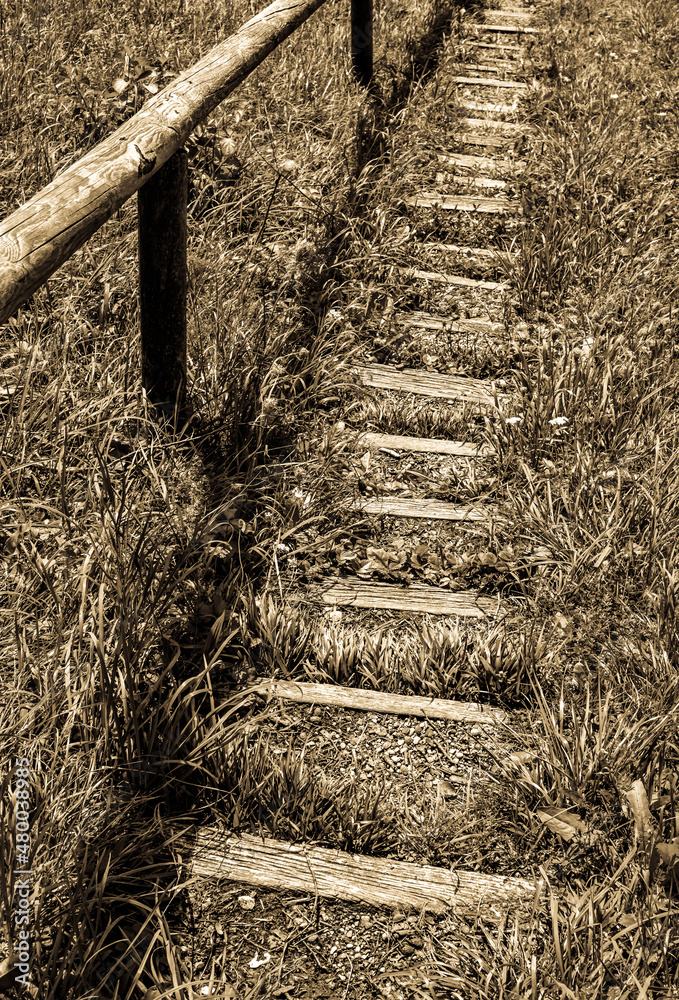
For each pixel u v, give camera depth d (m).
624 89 6.62
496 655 2.52
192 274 3.69
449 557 2.91
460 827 2.13
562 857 2.07
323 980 1.82
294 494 3.04
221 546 2.77
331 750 2.30
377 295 4.15
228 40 3.33
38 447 2.85
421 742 2.34
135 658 2.26
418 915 1.94
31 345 3.18
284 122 5.04
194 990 1.78
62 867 1.85
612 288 4.24
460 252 4.61
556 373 3.60
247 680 2.44
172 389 3.07
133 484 2.78
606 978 1.81
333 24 6.68
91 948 1.74
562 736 2.24
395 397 3.64
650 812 2.10
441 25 7.54
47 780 1.94
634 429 3.36
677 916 1.90
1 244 1.82
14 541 2.50
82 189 2.12
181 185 2.73
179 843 2.03
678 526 2.88
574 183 5.04
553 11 8.31
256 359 3.40
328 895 1.96
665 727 2.28
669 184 5.23
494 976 1.81
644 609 2.72
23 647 2.21
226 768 2.15
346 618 2.70
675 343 3.92
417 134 5.52
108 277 3.54
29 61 4.85
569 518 3.04
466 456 3.38
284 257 4.05
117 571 2.34
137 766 2.11
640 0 8.53
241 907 1.93
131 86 4.70
